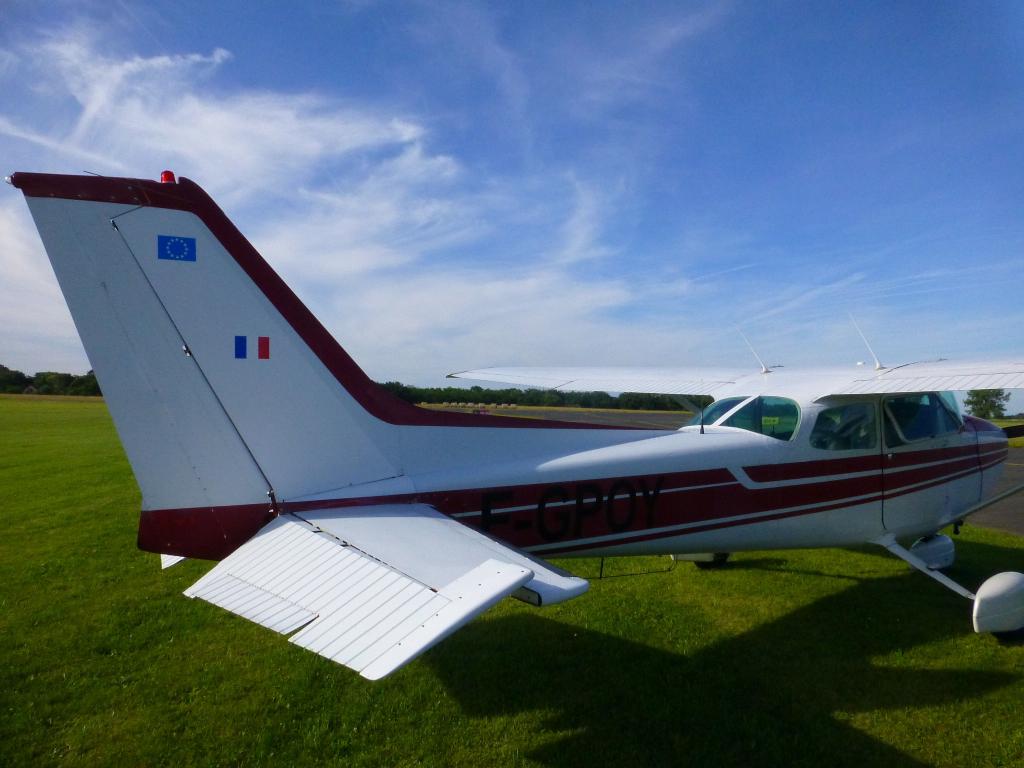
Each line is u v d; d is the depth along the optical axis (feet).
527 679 11.62
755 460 13.83
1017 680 11.39
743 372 18.42
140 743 9.75
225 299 9.46
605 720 10.18
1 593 17.12
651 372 20.11
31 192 8.33
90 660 12.78
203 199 9.32
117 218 8.78
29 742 9.80
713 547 13.73
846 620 14.29
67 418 103.71
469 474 11.08
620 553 12.57
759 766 8.89
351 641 5.56
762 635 13.50
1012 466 37.96
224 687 11.55
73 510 28.86
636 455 12.57
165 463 9.14
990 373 12.96
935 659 12.29
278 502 9.75
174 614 15.44
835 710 10.40
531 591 6.36
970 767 8.85
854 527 15.26
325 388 10.16
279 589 6.95
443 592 6.36
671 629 13.85
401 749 9.48
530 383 20.25
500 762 9.11
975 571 17.80
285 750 9.52
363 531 8.77
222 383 9.45
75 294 8.62
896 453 15.65
